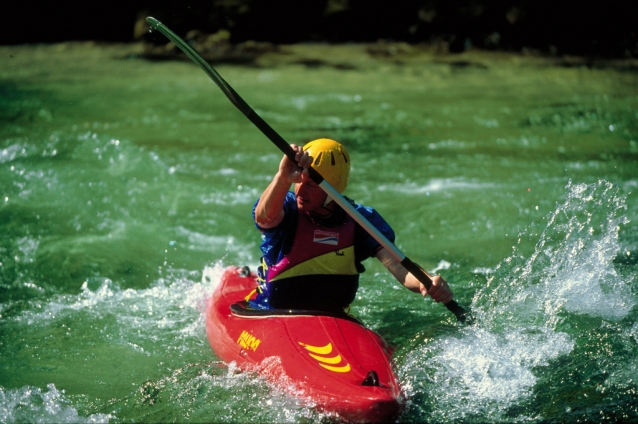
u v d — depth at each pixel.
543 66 24.52
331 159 6.18
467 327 6.68
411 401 5.58
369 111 18.16
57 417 5.62
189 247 9.87
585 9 26.28
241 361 6.10
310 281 6.27
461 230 10.41
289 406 5.38
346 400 5.13
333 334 5.89
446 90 20.84
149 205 11.03
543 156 14.09
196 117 17.22
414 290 6.32
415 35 27.83
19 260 9.13
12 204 10.52
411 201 11.56
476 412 5.50
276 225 6.17
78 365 6.61
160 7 27.52
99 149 12.60
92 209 10.68
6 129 15.04
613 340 6.47
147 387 6.09
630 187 11.68
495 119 17.27
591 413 5.47
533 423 5.36
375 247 6.38
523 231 10.22
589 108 18.19
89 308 7.98
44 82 20.64
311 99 19.52
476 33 27.27
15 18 27.88
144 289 8.59
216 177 12.59
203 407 5.66
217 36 26.88
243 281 7.91
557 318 6.84
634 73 23.23
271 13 27.62
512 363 6.15
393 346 6.61
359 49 27.17
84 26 28.42
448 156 14.19
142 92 19.73
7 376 6.39
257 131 16.11
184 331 7.33
